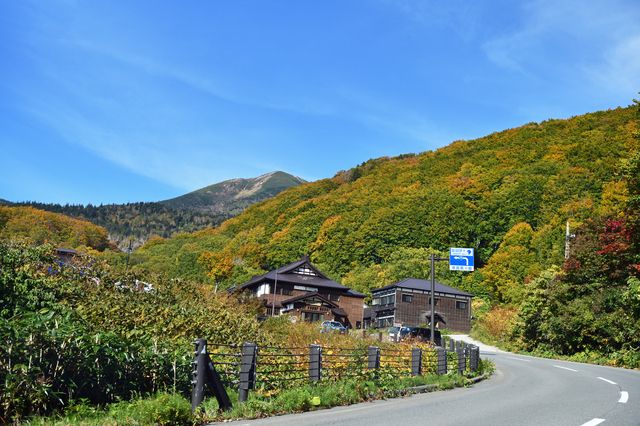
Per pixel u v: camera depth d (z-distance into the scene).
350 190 165.00
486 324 44.41
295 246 114.25
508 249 77.06
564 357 27.16
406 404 9.41
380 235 96.94
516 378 15.97
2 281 10.08
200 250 134.12
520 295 57.88
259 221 177.75
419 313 59.88
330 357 11.77
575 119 150.38
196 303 16.62
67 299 11.83
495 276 72.50
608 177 89.75
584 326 25.36
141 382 7.98
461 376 14.34
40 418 5.91
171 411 6.52
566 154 114.00
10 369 5.96
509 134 166.38
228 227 189.88
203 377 7.25
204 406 7.18
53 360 6.68
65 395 6.90
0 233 13.11
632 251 25.30
